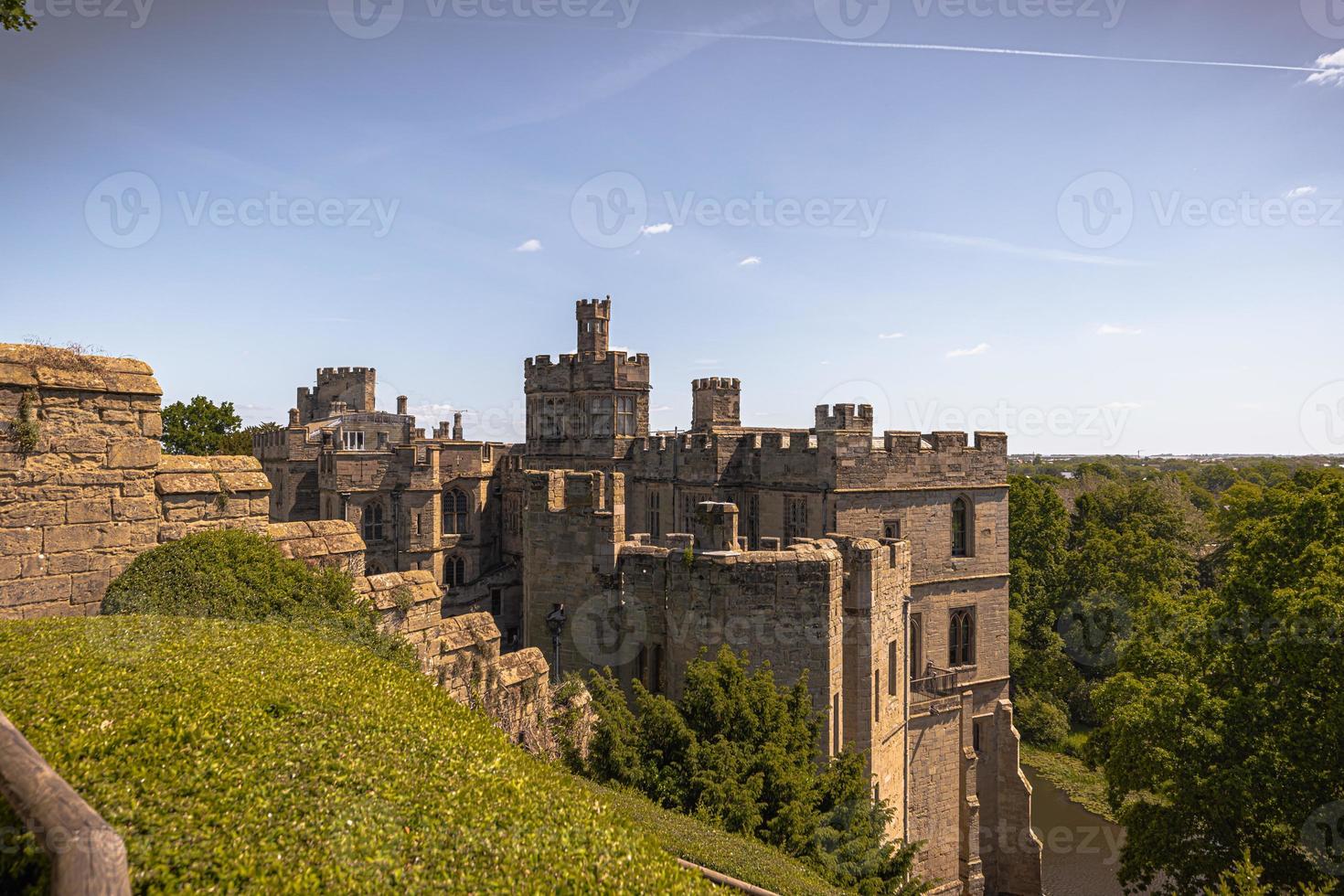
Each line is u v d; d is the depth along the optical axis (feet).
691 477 151.33
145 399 47.60
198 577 45.75
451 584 230.27
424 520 210.38
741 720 57.93
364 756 27.63
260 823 22.07
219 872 19.61
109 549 45.62
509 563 234.99
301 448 220.23
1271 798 78.07
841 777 59.31
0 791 17.10
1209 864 84.12
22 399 42.24
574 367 193.77
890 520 122.01
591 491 76.07
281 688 31.83
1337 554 87.81
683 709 59.57
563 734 60.70
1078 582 212.02
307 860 20.97
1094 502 240.94
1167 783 90.48
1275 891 78.69
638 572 73.77
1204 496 350.23
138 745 24.52
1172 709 88.99
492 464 242.58
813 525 122.62
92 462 45.09
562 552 76.84
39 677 28.84
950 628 129.18
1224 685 90.79
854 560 74.18
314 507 221.87
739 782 53.72
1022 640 208.33
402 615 54.85
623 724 56.85
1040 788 165.89
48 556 43.16
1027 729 190.08
